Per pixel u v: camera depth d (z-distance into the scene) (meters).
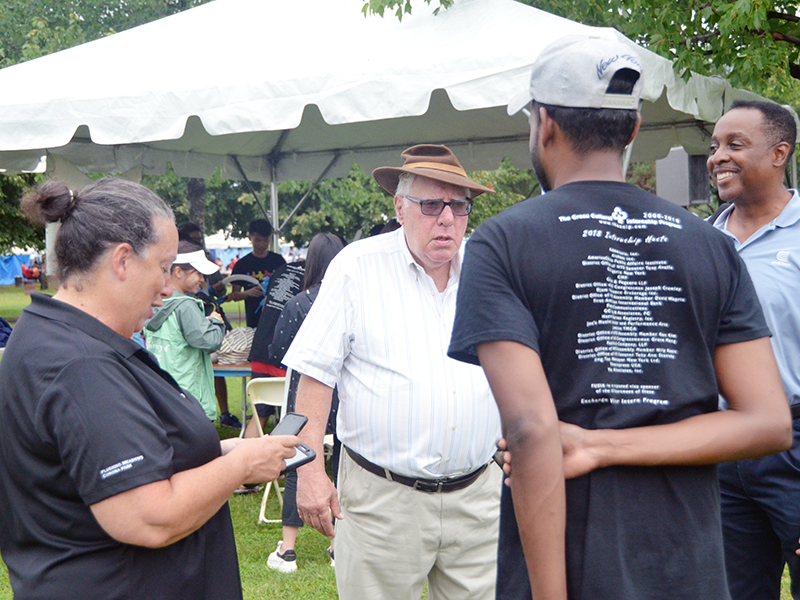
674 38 6.81
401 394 2.23
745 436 1.27
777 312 2.35
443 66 4.54
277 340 4.05
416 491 2.25
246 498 5.28
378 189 15.38
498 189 16.19
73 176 6.96
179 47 5.98
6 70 6.22
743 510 2.46
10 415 1.44
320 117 7.88
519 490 1.20
